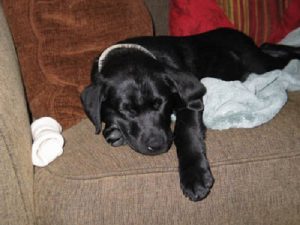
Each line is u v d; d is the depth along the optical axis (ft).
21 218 1.47
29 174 1.55
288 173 1.61
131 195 1.52
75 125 1.94
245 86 1.93
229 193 1.57
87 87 1.86
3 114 1.40
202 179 1.52
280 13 2.61
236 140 1.66
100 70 1.94
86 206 1.50
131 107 1.83
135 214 1.52
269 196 1.59
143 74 1.86
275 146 1.64
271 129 1.71
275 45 2.53
